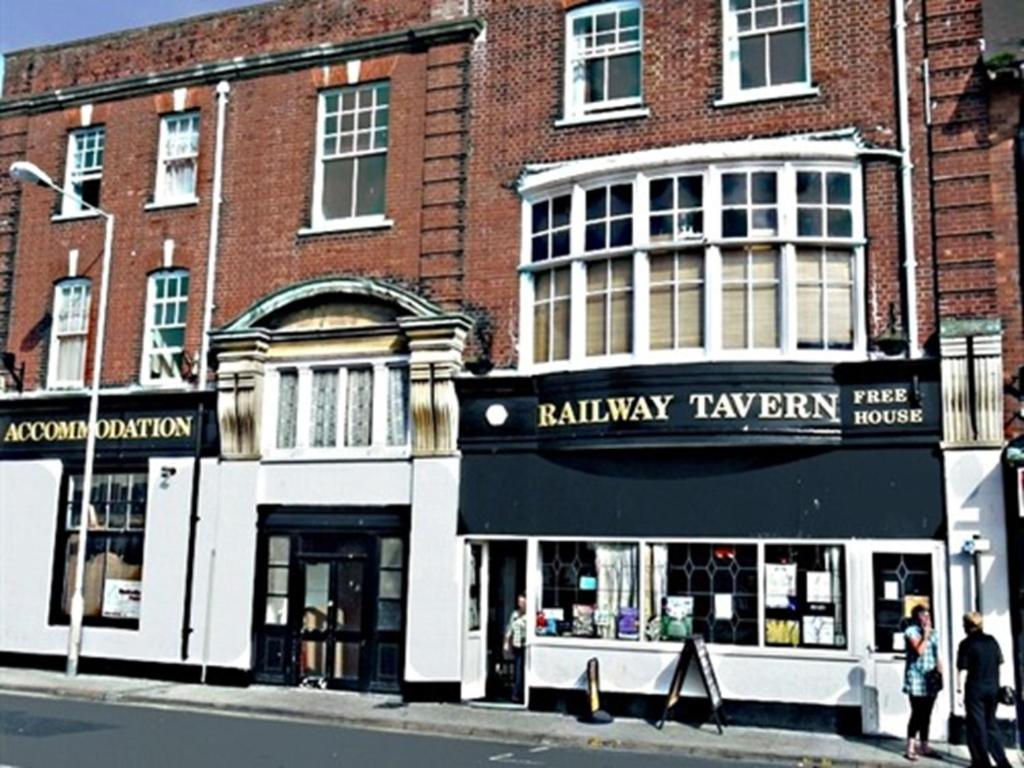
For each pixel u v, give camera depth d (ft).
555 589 53.78
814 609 49.14
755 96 53.16
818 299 50.75
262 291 62.90
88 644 62.80
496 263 57.36
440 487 55.88
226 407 61.11
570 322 54.19
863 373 49.01
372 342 59.26
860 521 48.34
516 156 57.88
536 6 58.85
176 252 65.51
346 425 59.57
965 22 50.65
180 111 67.46
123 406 64.44
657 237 52.70
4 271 70.44
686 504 51.11
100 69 70.38
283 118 64.28
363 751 41.81
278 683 58.34
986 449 47.03
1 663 64.80
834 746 44.80
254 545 59.77
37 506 65.98
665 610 51.44
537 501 53.98
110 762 37.70
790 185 51.34
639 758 42.27
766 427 49.03
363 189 62.28
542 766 39.50
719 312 51.03
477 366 55.67
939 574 47.11
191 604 60.54
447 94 59.88
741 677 49.11
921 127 50.65
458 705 53.47
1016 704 44.91
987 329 47.47
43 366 68.13
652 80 55.31
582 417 52.39
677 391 50.21
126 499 64.13
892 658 47.21
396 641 56.44
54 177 70.23
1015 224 48.57
